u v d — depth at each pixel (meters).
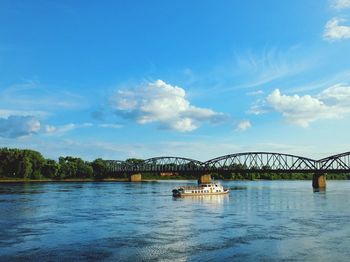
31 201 103.19
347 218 71.12
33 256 45.28
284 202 101.69
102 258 44.59
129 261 43.47
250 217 73.44
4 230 59.81
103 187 181.62
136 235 56.31
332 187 192.88
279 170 188.50
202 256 45.22
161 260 43.84
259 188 176.38
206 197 120.62
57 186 187.38
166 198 117.19
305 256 45.06
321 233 57.19
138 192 143.88
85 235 56.28
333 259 43.81
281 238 53.97
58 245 50.25
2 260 43.78
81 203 99.00
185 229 60.88
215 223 66.44
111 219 71.00
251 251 47.25
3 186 183.00
